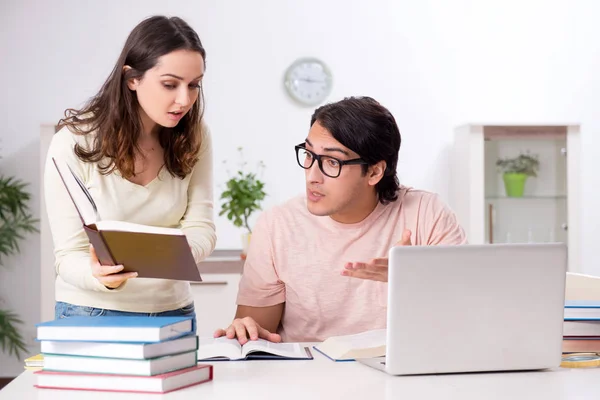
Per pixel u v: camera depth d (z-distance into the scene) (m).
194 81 2.04
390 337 1.59
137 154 2.15
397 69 5.37
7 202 5.11
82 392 1.47
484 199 5.01
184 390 1.49
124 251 1.63
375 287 2.21
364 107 2.12
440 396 1.45
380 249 2.24
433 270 1.59
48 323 1.52
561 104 5.47
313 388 1.51
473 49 5.41
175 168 2.22
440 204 2.30
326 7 5.32
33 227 5.21
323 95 5.30
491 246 1.62
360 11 5.34
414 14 5.38
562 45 5.46
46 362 1.52
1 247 5.14
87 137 2.10
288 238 2.26
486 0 5.42
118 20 5.21
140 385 1.46
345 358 1.78
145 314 2.16
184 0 5.25
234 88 5.27
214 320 4.42
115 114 2.07
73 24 5.20
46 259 4.72
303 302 2.24
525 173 4.99
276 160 5.30
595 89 5.48
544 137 5.00
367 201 2.22
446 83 5.40
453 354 1.62
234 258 4.60
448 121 5.40
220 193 5.26
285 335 2.28
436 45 5.39
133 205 2.16
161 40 1.97
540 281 1.64
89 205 1.71
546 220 5.02
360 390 1.50
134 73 2.01
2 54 5.16
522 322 1.65
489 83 5.43
